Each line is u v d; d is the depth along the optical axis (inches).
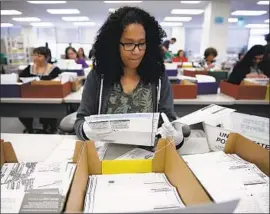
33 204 18.8
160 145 26.2
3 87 85.1
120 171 26.1
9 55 291.0
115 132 30.4
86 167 24.5
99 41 40.6
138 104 41.3
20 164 26.2
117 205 19.8
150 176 25.3
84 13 224.8
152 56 41.6
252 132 28.8
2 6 104.8
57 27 435.8
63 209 17.4
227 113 33.0
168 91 44.0
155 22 40.8
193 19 310.0
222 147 30.8
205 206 13.7
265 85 82.6
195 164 25.3
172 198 21.1
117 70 41.4
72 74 99.0
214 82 93.3
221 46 200.4
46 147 36.3
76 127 36.8
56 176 23.4
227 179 22.4
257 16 253.3
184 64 176.6
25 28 421.1
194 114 36.4
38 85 85.0
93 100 41.8
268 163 23.3
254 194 20.3
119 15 38.5
